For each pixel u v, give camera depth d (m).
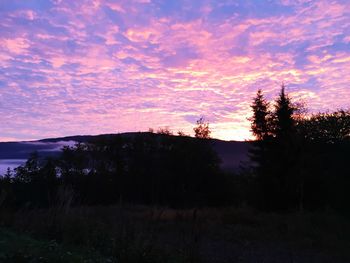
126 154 64.06
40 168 60.09
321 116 35.31
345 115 34.34
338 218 25.02
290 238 20.83
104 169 65.00
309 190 33.44
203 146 58.28
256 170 36.75
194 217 11.71
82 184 63.44
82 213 12.45
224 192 56.16
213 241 19.28
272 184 34.75
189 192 56.72
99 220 12.51
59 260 7.74
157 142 61.69
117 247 9.36
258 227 23.64
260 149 36.41
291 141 34.16
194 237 11.00
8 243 8.69
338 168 32.22
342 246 18.95
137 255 8.91
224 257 14.75
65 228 10.85
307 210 29.89
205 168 57.28
